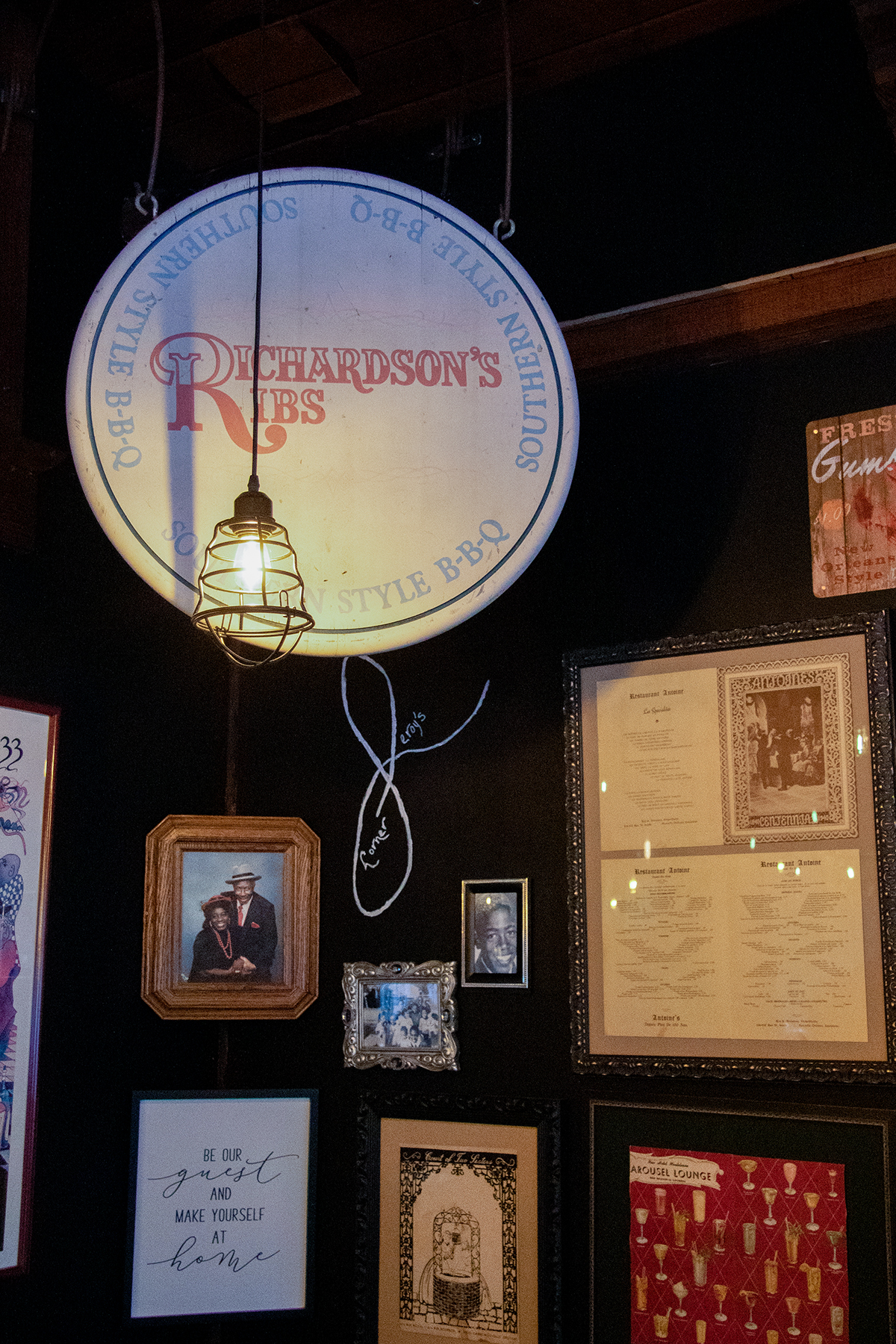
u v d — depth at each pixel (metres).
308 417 1.88
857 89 2.46
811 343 2.45
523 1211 2.42
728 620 2.44
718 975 2.30
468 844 2.63
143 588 2.80
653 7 2.57
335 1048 2.68
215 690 2.90
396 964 2.63
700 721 2.41
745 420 2.51
